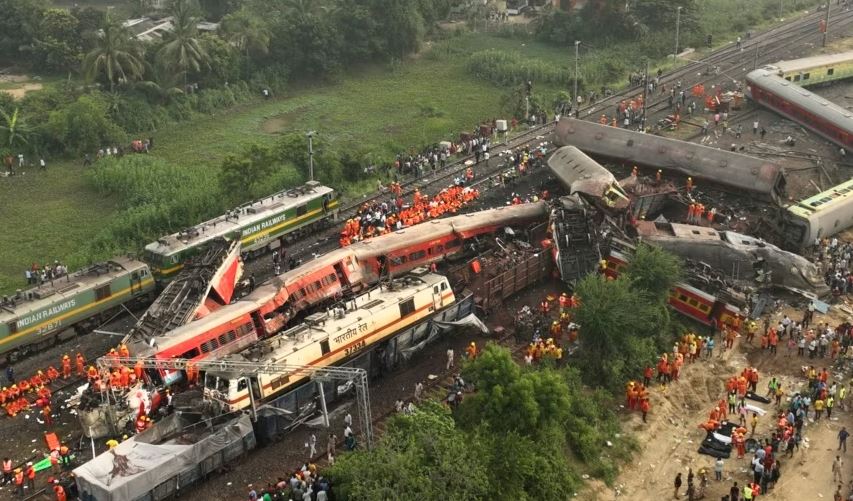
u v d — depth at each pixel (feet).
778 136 304.50
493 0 517.96
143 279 206.49
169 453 141.18
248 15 415.85
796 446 157.07
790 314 196.75
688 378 176.76
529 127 328.29
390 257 205.57
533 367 166.09
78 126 320.29
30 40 408.26
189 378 166.81
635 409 167.43
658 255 190.19
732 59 403.75
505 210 228.22
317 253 233.55
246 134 344.08
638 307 175.94
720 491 148.25
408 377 175.11
